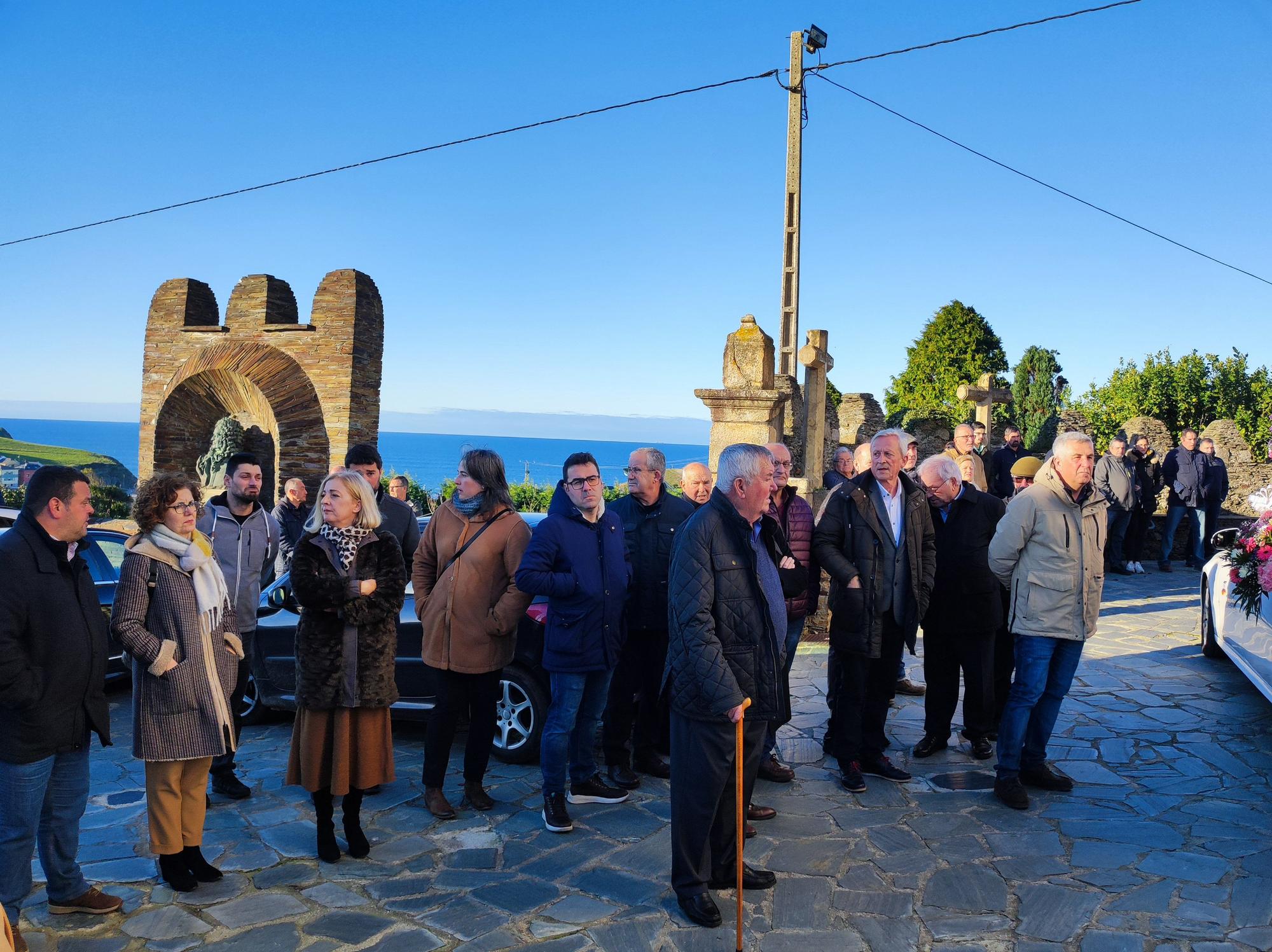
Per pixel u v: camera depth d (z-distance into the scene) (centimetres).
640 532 525
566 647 456
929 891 381
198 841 393
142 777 539
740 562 366
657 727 543
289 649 624
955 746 580
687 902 361
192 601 389
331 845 416
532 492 2250
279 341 1484
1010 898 373
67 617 342
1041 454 1806
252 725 657
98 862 419
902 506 514
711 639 353
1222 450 1689
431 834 450
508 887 390
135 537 390
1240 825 443
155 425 1562
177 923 361
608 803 489
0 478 2081
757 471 363
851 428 1964
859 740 507
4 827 334
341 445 1438
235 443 1562
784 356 1565
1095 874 393
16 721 331
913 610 507
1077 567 471
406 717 608
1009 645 579
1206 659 803
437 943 343
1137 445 1388
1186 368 3034
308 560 408
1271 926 345
